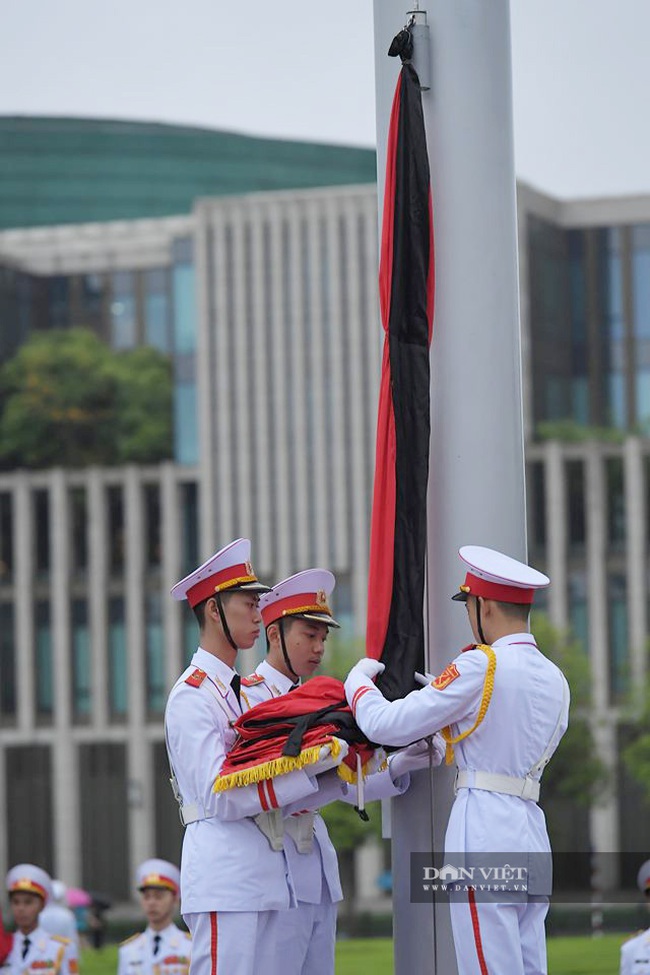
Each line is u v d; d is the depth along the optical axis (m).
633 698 73.69
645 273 88.56
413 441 10.50
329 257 85.12
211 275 86.94
